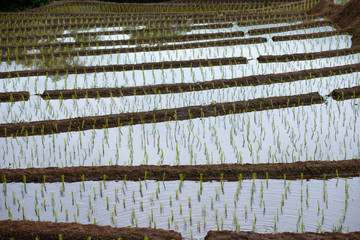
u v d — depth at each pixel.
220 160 9.60
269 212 7.70
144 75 14.64
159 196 8.34
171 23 21.23
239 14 22.62
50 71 14.94
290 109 11.98
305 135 10.54
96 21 21.97
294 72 14.15
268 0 28.12
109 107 12.44
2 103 12.74
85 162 9.69
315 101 12.36
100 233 7.07
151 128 11.27
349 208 7.75
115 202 8.17
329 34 17.88
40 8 25.77
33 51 17.20
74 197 8.37
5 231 7.11
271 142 10.31
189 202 8.03
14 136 10.98
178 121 11.57
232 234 6.97
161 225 7.45
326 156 9.62
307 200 8.02
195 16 22.89
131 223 7.54
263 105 12.23
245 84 13.70
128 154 10.00
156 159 9.75
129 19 22.41
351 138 10.33
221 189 8.52
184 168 9.20
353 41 17.08
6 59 16.36
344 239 6.70
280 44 17.20
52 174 9.08
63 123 11.37
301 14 22.19
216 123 11.39
